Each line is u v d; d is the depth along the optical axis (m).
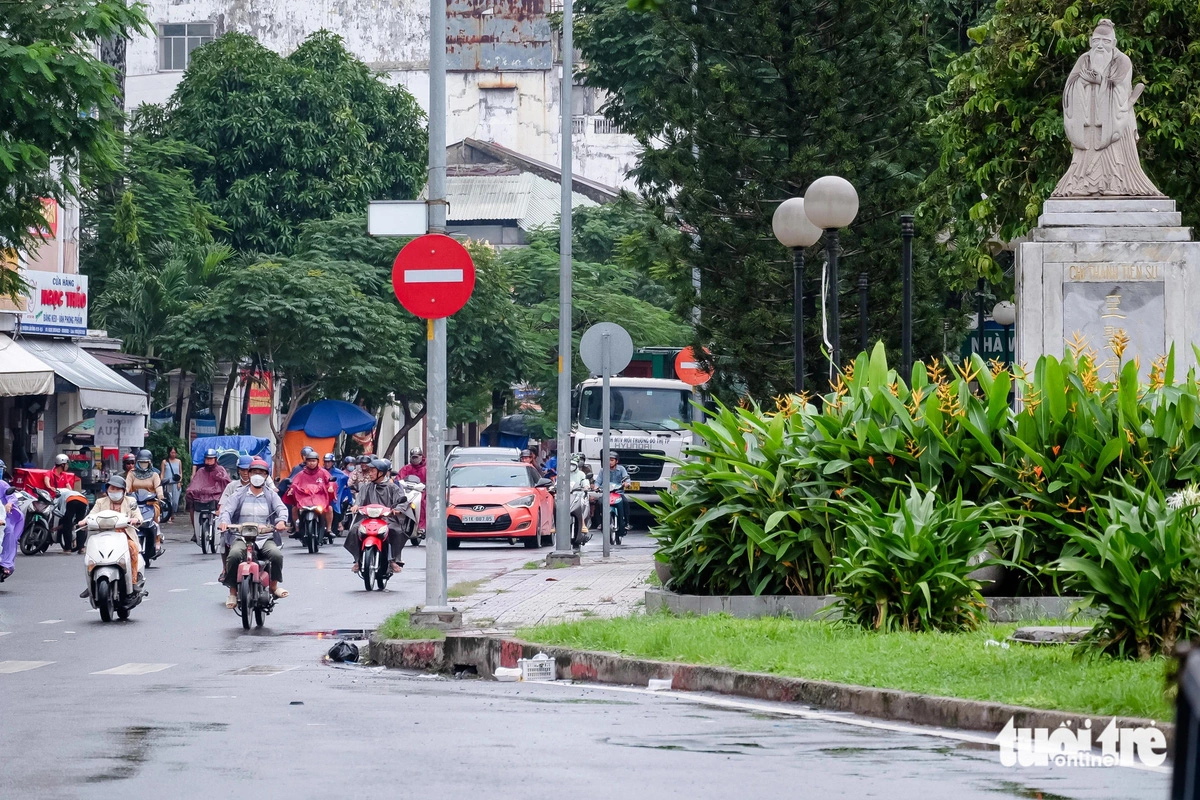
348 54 122.88
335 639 33.44
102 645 32.19
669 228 61.56
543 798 14.12
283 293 98.62
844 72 57.59
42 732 19.02
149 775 15.52
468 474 69.00
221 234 115.31
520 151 167.75
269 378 106.00
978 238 53.53
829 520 29.88
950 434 30.09
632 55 78.44
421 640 28.98
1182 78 46.72
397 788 14.66
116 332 95.94
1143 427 29.19
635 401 83.31
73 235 86.44
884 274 56.56
